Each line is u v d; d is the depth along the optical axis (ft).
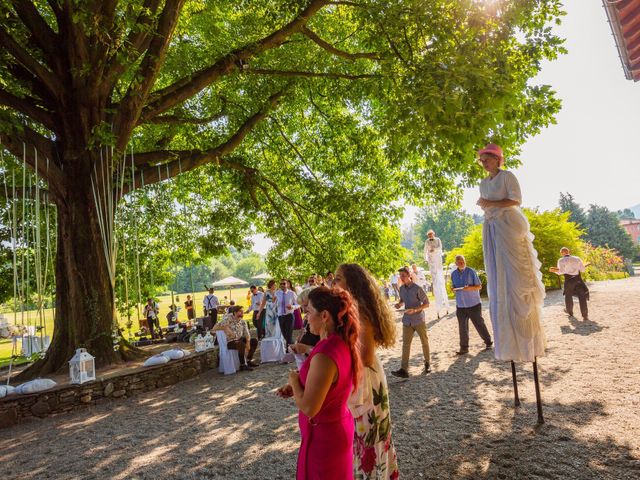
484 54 26.09
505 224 15.06
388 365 27.76
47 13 40.73
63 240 32.96
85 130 32.65
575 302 45.47
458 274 29.04
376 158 53.31
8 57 29.17
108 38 28.02
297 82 47.06
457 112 21.83
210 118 47.34
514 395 17.04
